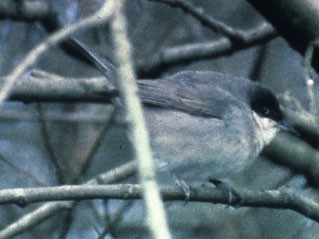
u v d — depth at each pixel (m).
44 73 11.03
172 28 12.77
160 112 10.34
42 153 12.84
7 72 13.14
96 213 10.83
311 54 8.73
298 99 13.40
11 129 13.05
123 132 12.59
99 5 12.62
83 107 13.08
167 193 8.83
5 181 12.76
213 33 13.55
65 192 7.75
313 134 11.32
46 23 10.75
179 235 11.70
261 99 10.95
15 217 12.34
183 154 10.24
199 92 10.51
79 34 11.48
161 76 12.83
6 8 10.52
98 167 12.41
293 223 11.64
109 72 9.02
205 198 8.96
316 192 11.57
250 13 14.14
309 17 8.95
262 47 12.46
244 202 8.95
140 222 11.63
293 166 11.52
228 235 11.53
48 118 11.70
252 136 10.62
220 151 10.31
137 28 12.65
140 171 5.29
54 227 12.05
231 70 12.98
